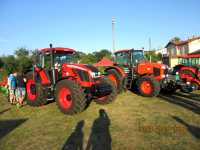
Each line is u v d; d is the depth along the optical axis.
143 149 5.02
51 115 7.88
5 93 12.53
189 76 12.82
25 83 9.61
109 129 6.32
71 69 8.45
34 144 5.42
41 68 9.11
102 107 8.88
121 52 13.05
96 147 5.18
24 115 8.00
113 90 9.02
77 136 5.86
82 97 7.66
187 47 42.03
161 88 11.91
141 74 12.19
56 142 5.51
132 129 6.29
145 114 7.81
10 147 5.27
